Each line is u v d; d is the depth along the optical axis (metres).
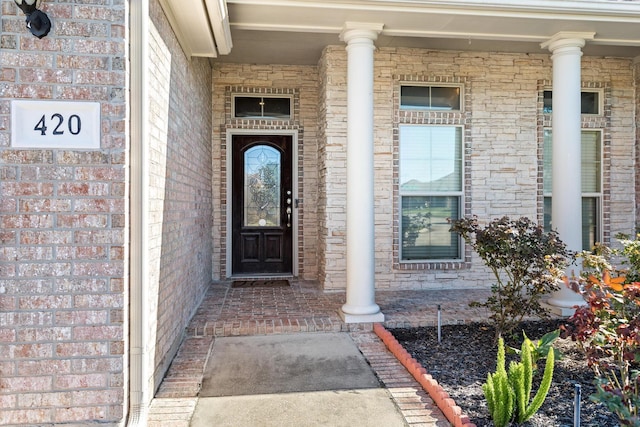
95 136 2.42
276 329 4.34
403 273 6.03
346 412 2.83
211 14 3.76
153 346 3.02
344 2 4.11
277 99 6.70
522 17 4.38
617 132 6.37
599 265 3.04
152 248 2.98
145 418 2.56
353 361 3.66
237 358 3.72
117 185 2.43
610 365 3.23
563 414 2.71
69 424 2.40
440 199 6.17
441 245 6.18
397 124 5.96
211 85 6.44
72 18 2.40
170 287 3.60
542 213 6.22
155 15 3.09
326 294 5.71
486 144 6.15
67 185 2.40
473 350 3.82
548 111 6.34
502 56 6.14
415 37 5.38
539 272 3.65
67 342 2.40
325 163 5.86
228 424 2.70
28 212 2.37
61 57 2.39
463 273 6.14
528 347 2.87
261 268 6.81
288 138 6.76
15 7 2.36
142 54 2.54
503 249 3.69
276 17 4.35
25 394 2.37
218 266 6.62
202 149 5.50
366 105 4.49
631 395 2.00
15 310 2.36
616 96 6.36
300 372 3.45
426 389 3.11
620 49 5.98
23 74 2.37
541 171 6.23
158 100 3.18
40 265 2.38
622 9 4.35
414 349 3.85
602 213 6.34
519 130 6.20
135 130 2.52
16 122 2.36
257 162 6.76
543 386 2.55
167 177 3.50
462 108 6.11
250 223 6.79
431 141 6.11
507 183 6.18
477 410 2.74
